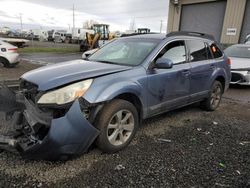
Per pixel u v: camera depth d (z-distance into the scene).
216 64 5.26
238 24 18.30
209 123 4.72
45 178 2.71
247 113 5.51
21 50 21.17
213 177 2.86
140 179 2.76
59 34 48.22
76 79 2.94
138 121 3.63
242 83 8.02
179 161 3.19
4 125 3.05
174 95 4.21
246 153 3.49
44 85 2.85
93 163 3.05
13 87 3.77
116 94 3.14
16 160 3.01
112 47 4.52
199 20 21.02
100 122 3.09
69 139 2.76
